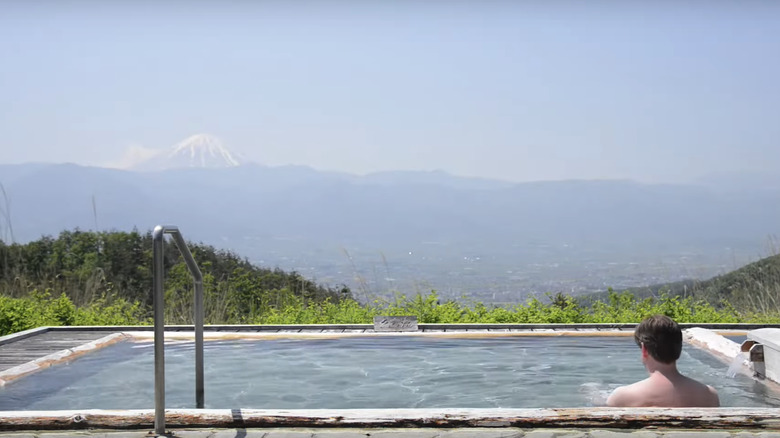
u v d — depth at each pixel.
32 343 6.96
